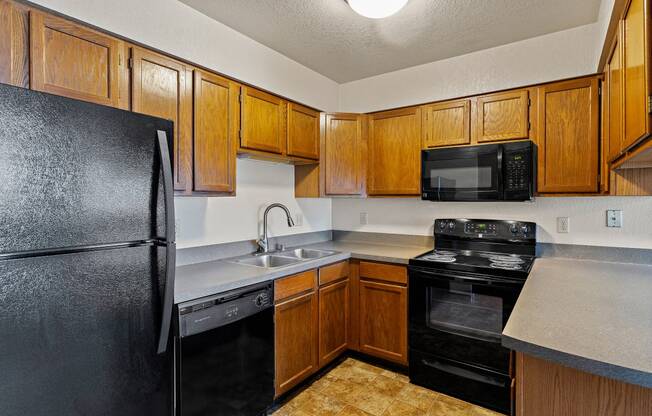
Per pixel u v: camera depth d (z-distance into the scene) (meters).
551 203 2.45
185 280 1.77
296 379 2.20
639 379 0.81
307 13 2.03
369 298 2.61
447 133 2.61
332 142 2.92
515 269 2.04
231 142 2.14
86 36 1.50
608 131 1.86
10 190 0.96
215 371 1.69
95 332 1.15
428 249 2.86
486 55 2.50
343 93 3.24
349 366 2.63
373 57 2.65
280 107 2.53
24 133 0.98
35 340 1.02
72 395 1.10
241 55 2.26
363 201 3.32
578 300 1.39
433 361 2.29
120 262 1.21
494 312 2.08
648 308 1.28
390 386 2.35
